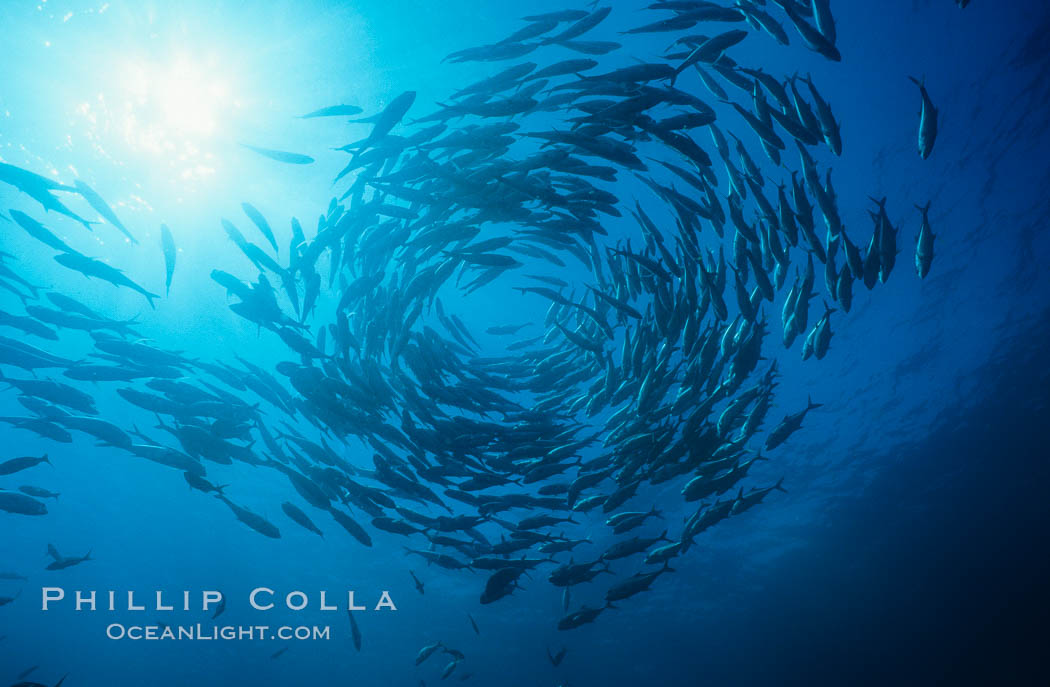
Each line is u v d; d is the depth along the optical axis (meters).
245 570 25.73
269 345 12.96
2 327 12.65
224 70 8.58
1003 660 25.77
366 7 8.20
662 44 9.05
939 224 13.96
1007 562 24.84
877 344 16.11
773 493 20.42
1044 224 14.26
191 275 11.12
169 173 9.51
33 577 26.94
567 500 7.84
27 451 18.34
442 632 27.75
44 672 35.78
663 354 7.11
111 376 6.42
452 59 5.54
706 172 6.10
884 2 9.75
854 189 12.59
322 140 9.38
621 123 5.59
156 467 19.59
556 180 7.48
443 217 7.43
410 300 7.60
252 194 9.91
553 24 5.43
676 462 7.93
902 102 11.33
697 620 27.33
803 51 9.93
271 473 18.72
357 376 6.94
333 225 6.20
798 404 17.22
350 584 25.34
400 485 7.54
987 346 17.39
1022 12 10.24
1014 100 11.66
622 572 22.78
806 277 6.08
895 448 20.22
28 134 8.85
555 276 11.62
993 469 21.94
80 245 10.45
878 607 26.55
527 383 8.88
